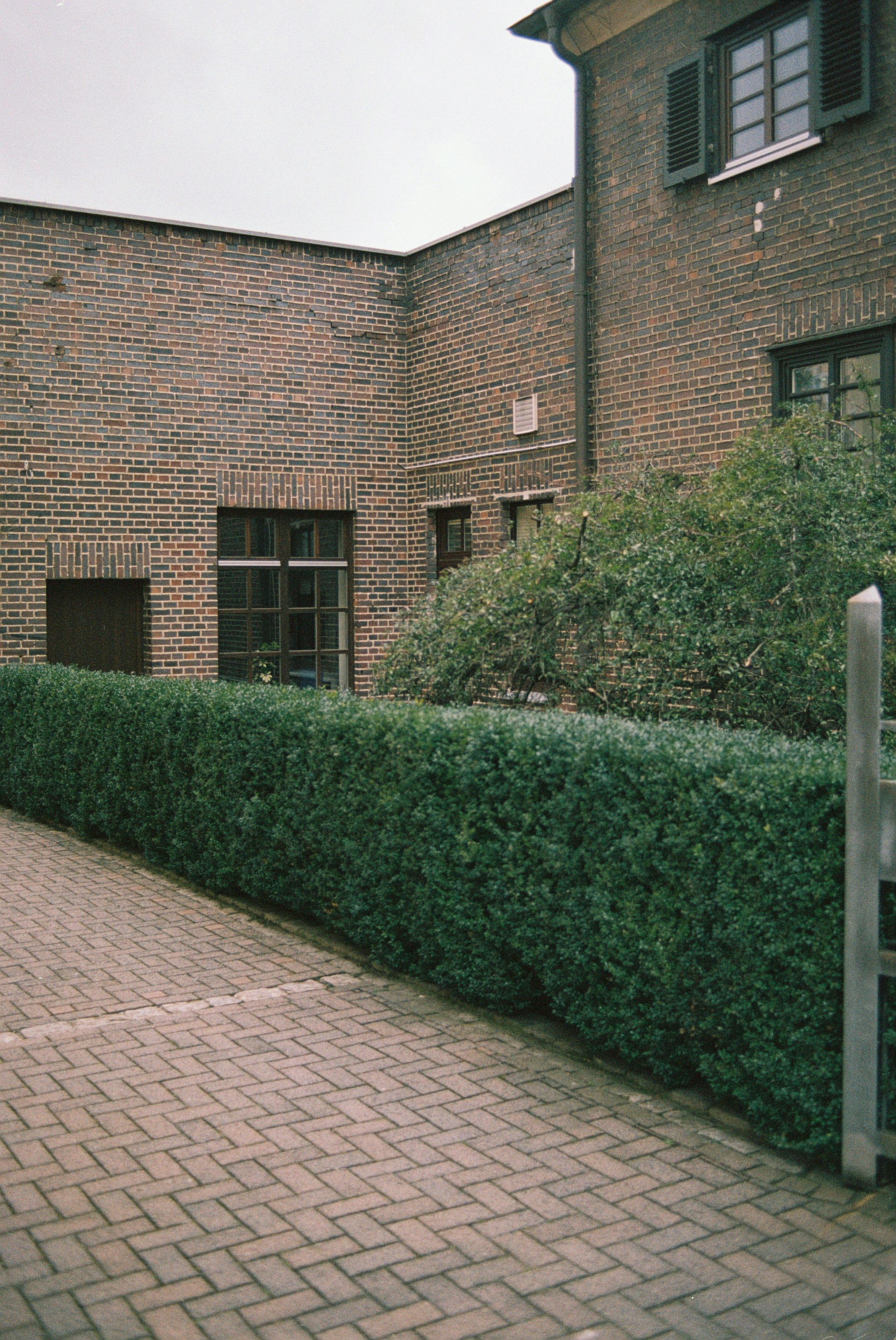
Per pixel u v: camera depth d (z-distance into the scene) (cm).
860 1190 356
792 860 369
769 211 888
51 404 1220
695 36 942
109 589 1278
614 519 657
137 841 836
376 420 1393
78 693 902
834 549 554
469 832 501
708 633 577
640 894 428
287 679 1375
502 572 681
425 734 532
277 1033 492
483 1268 314
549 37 1044
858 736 348
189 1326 287
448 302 1316
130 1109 414
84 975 574
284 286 1336
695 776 405
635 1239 329
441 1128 400
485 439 1257
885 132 799
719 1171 370
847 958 353
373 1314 293
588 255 1070
